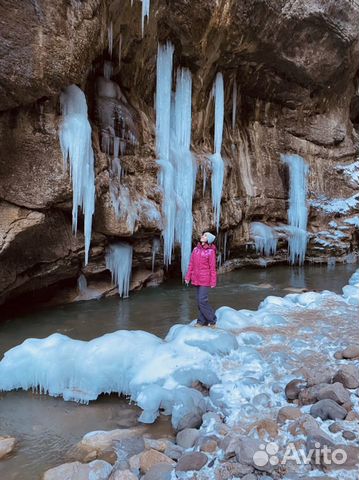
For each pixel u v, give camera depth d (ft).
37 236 21.50
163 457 9.64
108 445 10.62
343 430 9.79
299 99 45.88
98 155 24.59
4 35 16.40
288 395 12.13
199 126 36.37
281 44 36.60
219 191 36.99
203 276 18.06
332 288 31.91
